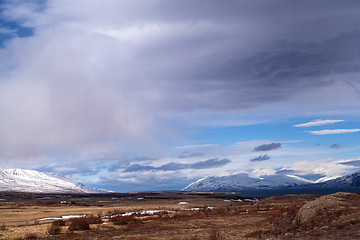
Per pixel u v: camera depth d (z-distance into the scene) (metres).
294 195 115.12
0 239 40.09
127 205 129.62
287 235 31.61
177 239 35.41
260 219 54.31
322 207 37.19
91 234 42.97
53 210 99.25
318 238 27.44
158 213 75.38
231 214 69.00
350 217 32.03
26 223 59.41
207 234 38.84
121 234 42.12
